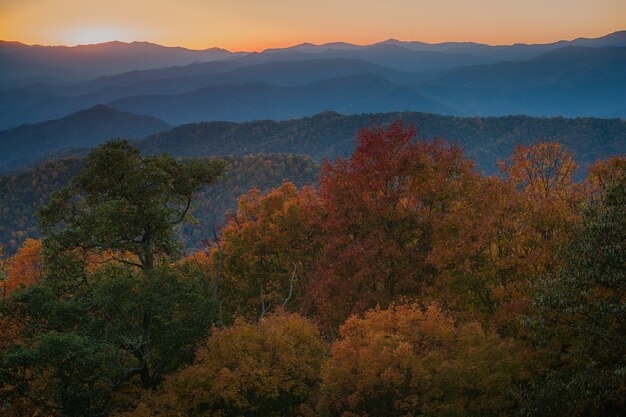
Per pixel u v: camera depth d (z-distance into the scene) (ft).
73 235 88.84
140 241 92.89
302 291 115.24
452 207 87.15
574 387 55.67
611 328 57.77
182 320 81.82
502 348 60.49
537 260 71.77
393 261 91.40
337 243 94.17
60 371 69.92
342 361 60.18
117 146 91.86
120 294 78.64
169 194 96.63
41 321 78.79
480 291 80.69
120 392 80.59
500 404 58.59
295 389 68.39
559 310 60.85
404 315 65.92
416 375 55.93
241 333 70.33
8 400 72.49
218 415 66.49
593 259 57.16
